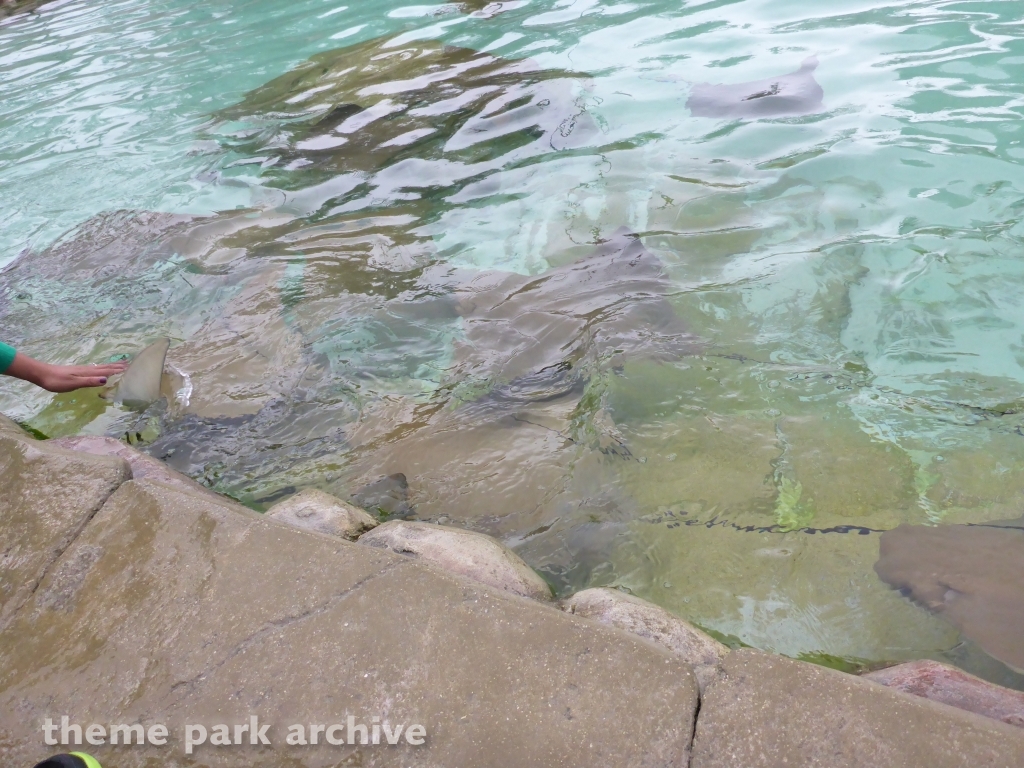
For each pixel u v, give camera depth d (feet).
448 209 15.39
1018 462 8.69
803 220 13.28
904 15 19.63
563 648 6.14
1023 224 12.30
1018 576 7.35
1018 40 17.31
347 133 18.93
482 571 7.61
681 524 8.50
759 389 10.22
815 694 5.59
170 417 11.38
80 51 27.32
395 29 25.03
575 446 9.74
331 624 6.62
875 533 8.05
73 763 5.63
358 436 10.57
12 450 8.90
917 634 7.00
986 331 10.60
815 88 17.08
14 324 13.91
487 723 5.81
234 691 6.33
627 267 12.91
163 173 18.42
